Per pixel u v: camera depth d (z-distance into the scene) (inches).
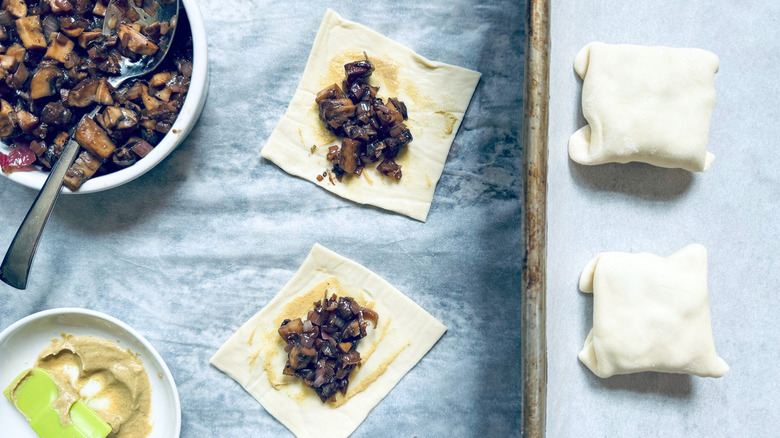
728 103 22.0
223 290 25.0
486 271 24.8
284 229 24.8
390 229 24.8
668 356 21.0
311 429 24.6
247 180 24.8
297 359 24.0
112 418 24.2
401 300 24.6
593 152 21.0
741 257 21.9
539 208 19.9
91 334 24.4
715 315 22.0
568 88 21.4
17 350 24.2
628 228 21.6
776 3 21.8
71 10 22.2
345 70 24.0
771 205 22.0
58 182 22.0
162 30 22.4
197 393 24.9
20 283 22.2
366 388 24.7
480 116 24.6
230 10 24.4
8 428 24.4
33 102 22.2
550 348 20.6
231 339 24.6
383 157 24.5
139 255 24.8
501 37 24.5
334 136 24.5
